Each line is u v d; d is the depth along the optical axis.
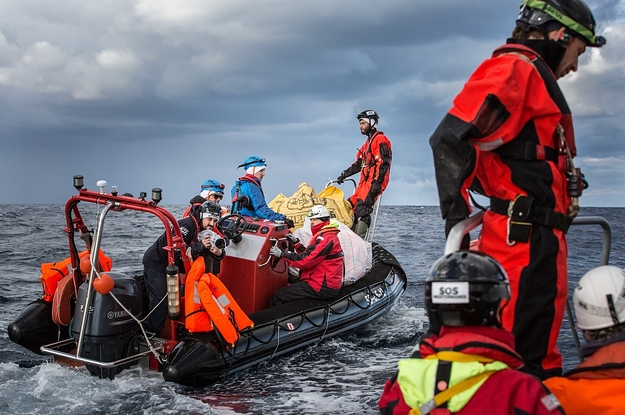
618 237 17.53
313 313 6.30
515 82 2.13
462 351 1.62
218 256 5.48
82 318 5.05
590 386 1.88
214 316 5.09
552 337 2.19
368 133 8.29
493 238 2.23
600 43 2.36
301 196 8.12
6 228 26.14
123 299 5.09
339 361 5.95
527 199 2.17
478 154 2.13
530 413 1.55
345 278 6.90
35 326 5.58
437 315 1.70
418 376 1.63
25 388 4.80
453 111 2.16
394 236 20.47
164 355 5.25
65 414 4.29
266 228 6.41
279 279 6.62
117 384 4.98
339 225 7.16
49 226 28.09
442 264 1.73
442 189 2.15
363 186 8.20
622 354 1.86
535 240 2.16
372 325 7.51
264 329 5.74
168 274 5.12
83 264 5.14
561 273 2.18
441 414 1.58
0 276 11.17
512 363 1.65
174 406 4.51
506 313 2.15
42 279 5.71
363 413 4.41
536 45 2.31
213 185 8.06
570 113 2.29
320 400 4.72
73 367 5.36
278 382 5.25
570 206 2.25
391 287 7.69
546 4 2.29
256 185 7.51
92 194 5.28
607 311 1.89
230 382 5.26
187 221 5.80
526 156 2.20
